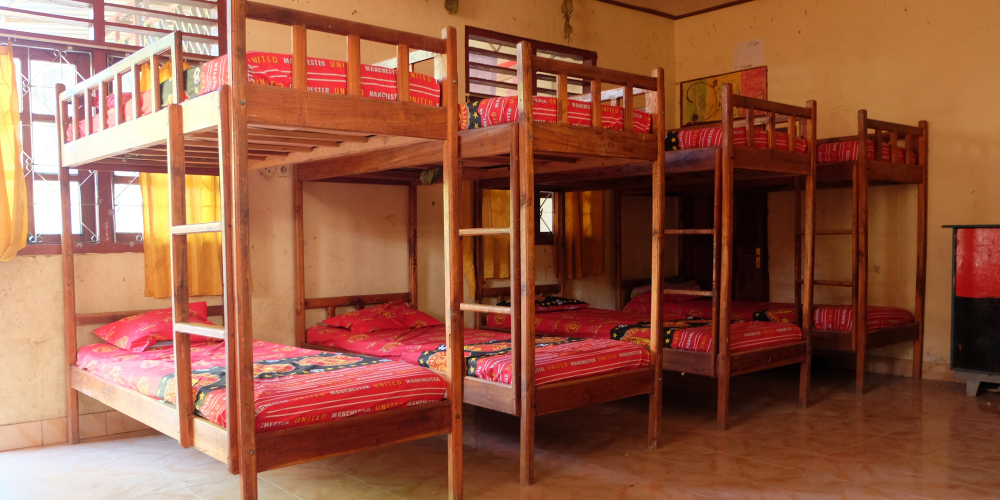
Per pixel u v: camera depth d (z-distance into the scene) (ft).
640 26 24.73
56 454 13.48
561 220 22.47
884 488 11.18
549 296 21.67
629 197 24.94
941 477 11.67
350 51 9.88
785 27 22.98
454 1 19.60
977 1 19.10
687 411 16.49
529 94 11.25
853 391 18.56
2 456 13.34
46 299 14.24
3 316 13.78
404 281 19.51
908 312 20.16
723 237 14.67
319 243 17.78
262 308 16.75
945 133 19.72
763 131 15.87
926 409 16.46
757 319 20.11
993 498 10.72
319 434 9.29
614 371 12.95
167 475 12.20
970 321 17.67
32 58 14.16
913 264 20.48
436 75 11.25
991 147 18.92
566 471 12.18
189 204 15.44
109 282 14.87
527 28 21.45
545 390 11.69
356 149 12.34
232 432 8.75
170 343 13.97
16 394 13.92
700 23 25.17
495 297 21.11
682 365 15.49
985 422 15.21
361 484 11.60
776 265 23.79
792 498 10.79
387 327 16.88
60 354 14.40
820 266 22.56
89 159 12.80
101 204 14.85
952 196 19.60
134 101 11.23
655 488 11.30
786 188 22.68
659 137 13.17
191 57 15.44
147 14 15.02
